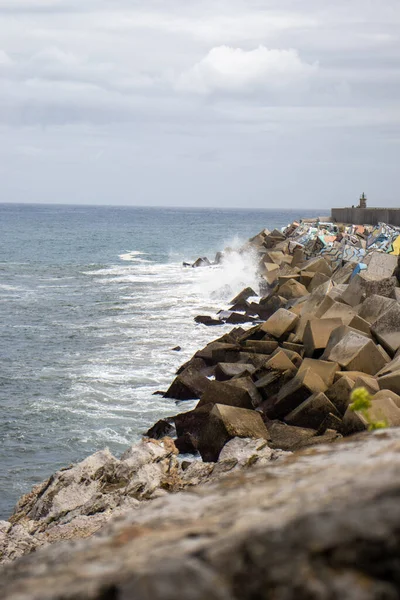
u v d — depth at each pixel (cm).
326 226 5141
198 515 177
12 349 2755
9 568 171
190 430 1667
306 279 3491
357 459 206
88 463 1159
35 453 1711
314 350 2175
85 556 160
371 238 4100
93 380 2283
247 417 1526
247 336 2481
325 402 1645
